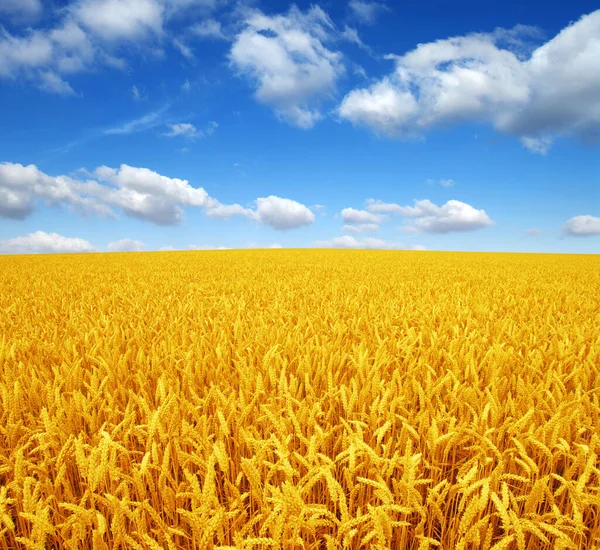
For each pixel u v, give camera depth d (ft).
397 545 6.91
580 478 6.05
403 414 9.29
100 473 6.05
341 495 5.44
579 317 20.47
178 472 8.24
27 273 48.78
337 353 12.12
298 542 5.55
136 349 13.83
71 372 10.11
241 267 56.75
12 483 6.31
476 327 16.90
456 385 9.29
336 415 10.04
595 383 10.68
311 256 92.89
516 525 5.37
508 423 7.98
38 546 5.41
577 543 6.79
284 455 6.17
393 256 96.37
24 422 9.20
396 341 14.02
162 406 7.56
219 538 5.84
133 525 7.05
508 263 73.46
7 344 13.61
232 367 12.44
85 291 30.71
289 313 19.21
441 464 7.88
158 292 29.84
